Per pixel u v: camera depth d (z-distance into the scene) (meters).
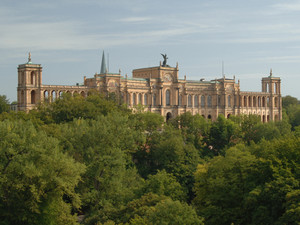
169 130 162.25
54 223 81.69
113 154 109.25
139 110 178.62
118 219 76.56
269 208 72.62
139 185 102.06
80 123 133.25
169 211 62.88
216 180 82.69
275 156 81.94
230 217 76.38
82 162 109.44
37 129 124.69
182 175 132.62
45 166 80.88
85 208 109.75
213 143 176.00
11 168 78.44
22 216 77.31
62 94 166.25
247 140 183.50
